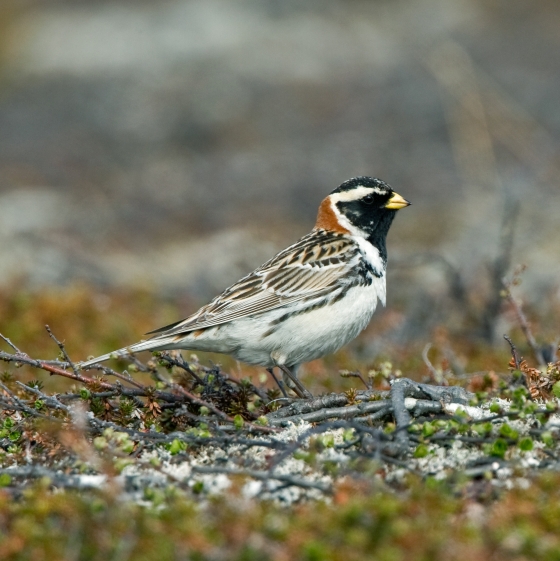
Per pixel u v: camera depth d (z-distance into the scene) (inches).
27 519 261.7
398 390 335.9
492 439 299.6
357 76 1427.2
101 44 1691.7
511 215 698.2
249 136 1214.3
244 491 277.4
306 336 399.9
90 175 1101.7
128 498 271.1
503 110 1091.3
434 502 260.4
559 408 315.0
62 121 1334.9
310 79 1429.6
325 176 1026.7
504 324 529.3
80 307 602.9
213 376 370.0
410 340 533.3
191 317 393.4
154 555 243.3
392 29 1647.4
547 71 1304.1
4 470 297.9
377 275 417.7
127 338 562.3
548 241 759.7
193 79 1465.3
